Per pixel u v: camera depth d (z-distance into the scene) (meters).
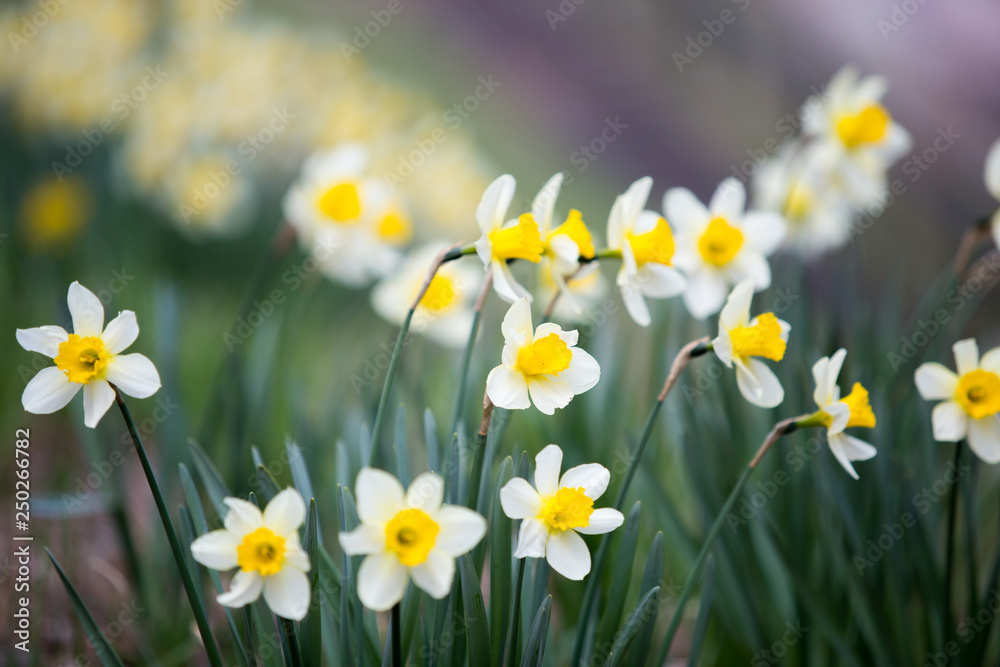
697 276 1.16
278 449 1.39
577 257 1.00
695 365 1.28
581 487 0.92
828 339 1.21
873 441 1.16
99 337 0.93
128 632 1.20
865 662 1.12
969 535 1.12
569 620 1.20
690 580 1.02
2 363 1.47
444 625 0.97
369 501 0.86
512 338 0.93
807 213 1.56
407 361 1.39
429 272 0.99
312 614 0.95
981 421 1.05
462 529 0.87
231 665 1.14
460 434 1.01
